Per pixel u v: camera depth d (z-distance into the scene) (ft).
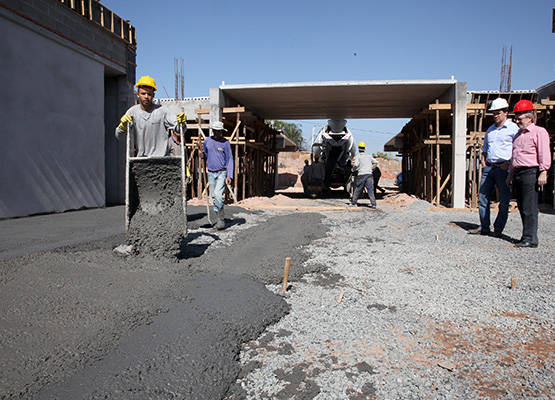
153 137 16.43
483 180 22.36
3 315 9.16
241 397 7.16
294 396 7.18
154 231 15.21
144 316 9.61
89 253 15.44
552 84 41.45
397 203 45.47
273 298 11.41
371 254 17.54
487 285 13.15
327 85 40.78
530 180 18.58
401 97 45.98
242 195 47.19
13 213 27.63
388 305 11.50
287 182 124.36
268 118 63.46
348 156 65.51
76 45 33.27
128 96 41.73
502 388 7.44
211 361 7.89
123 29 40.45
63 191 32.04
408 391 7.35
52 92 31.04
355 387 7.47
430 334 9.68
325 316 10.71
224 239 20.18
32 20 28.71
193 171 47.26
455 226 25.59
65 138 32.35
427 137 44.14
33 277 11.93
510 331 9.82
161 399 6.68
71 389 6.68
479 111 39.63
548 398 7.13
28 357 7.50
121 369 7.34
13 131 27.66
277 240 19.44
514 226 25.62
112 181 42.47
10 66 27.43
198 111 42.70
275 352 8.79
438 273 14.53
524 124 18.66
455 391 7.34
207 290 11.72
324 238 21.26
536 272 14.56
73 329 8.72
